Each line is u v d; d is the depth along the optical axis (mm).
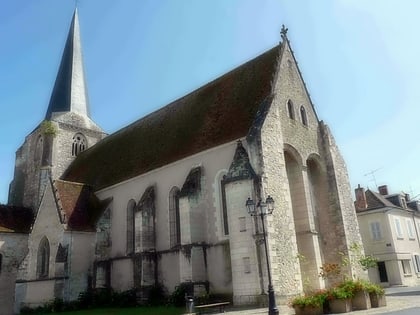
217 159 21938
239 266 18641
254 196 18875
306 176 23500
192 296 19031
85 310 22469
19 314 24281
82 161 37719
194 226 21000
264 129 20391
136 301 22578
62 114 41062
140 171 26562
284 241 19250
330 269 19562
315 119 26312
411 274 37531
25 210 34812
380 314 13258
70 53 44312
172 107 30625
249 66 26219
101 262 25953
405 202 42500
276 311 13500
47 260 26406
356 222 25766
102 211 27766
